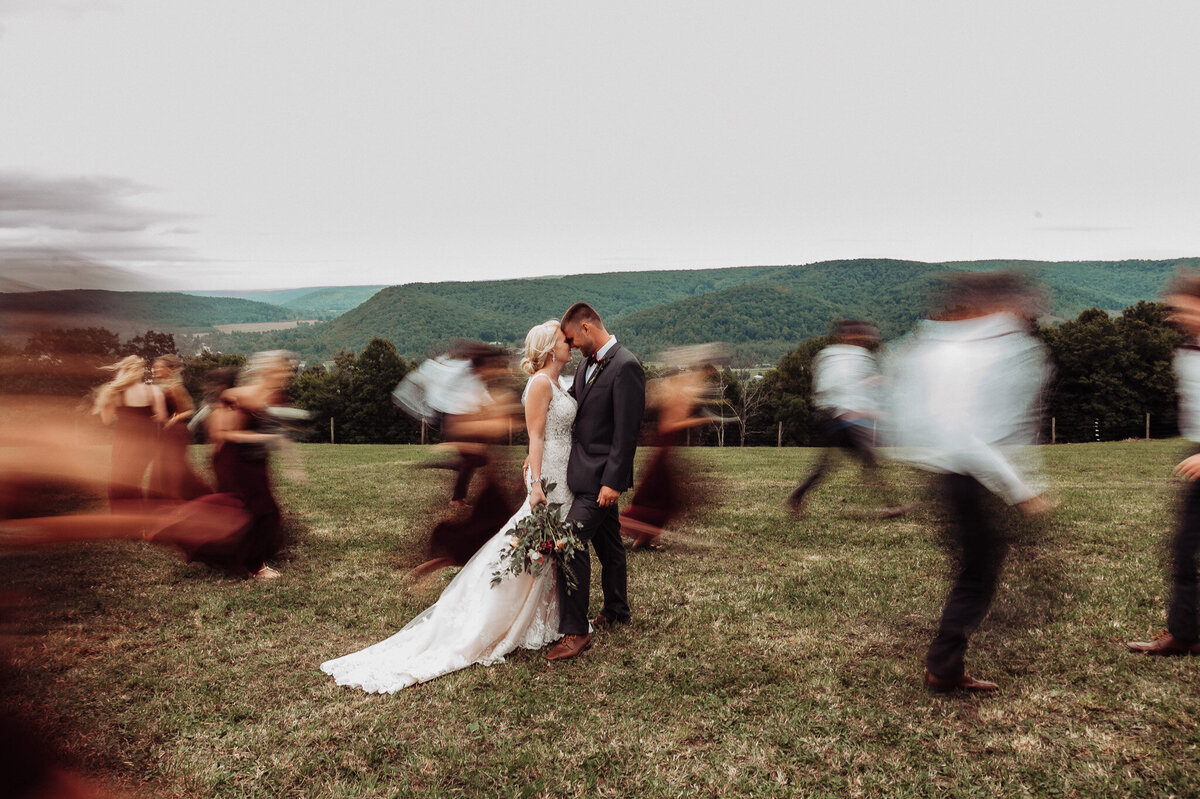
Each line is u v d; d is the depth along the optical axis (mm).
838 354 7344
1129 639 4039
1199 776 2676
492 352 6734
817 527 7332
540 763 2895
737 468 13312
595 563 6039
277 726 3203
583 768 2867
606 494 4070
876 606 4773
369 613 4754
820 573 5617
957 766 2824
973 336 3293
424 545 6055
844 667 3797
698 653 4020
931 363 3354
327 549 6559
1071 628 4199
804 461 15164
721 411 43531
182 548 5277
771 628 4402
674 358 6707
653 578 5543
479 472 5863
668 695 3504
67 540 1406
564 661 3938
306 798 2676
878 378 7305
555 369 4219
